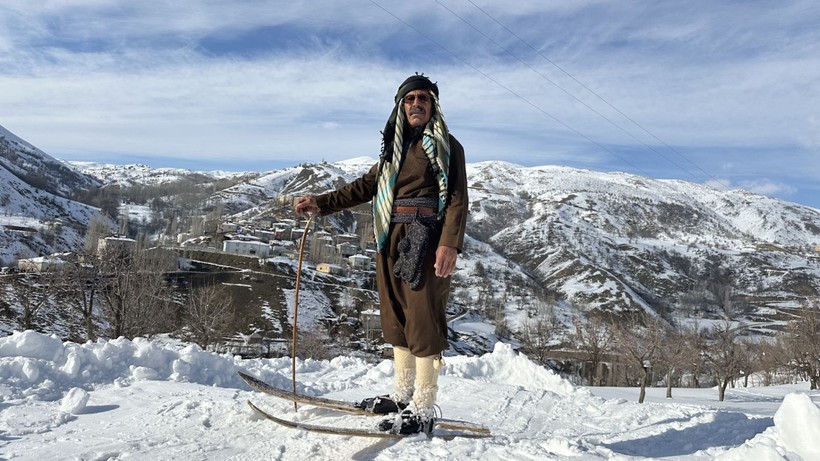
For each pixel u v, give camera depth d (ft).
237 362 23.45
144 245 258.57
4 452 9.62
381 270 9.92
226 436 10.22
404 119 9.96
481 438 9.52
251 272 281.74
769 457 6.97
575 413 14.71
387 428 9.55
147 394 14.35
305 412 11.32
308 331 216.33
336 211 11.04
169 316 142.00
